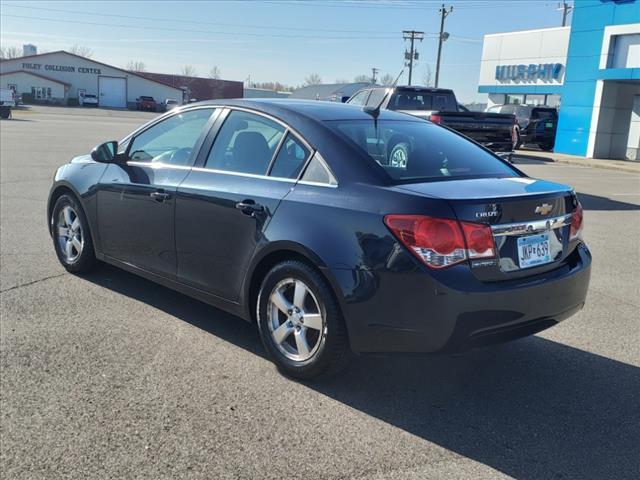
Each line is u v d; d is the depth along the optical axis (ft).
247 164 14.06
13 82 247.50
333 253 11.61
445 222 10.80
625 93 79.36
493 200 11.28
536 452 10.49
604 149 80.38
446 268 10.82
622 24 74.59
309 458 10.04
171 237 15.17
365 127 13.85
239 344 14.51
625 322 17.01
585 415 11.83
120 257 17.12
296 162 13.16
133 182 16.25
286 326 12.76
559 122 85.35
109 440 10.33
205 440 10.44
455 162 13.74
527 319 11.68
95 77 268.82
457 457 10.25
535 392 12.73
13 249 22.03
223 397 11.94
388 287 11.05
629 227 31.37
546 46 101.19
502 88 111.04
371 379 13.02
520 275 11.68
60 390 11.93
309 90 139.64
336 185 12.23
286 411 11.52
